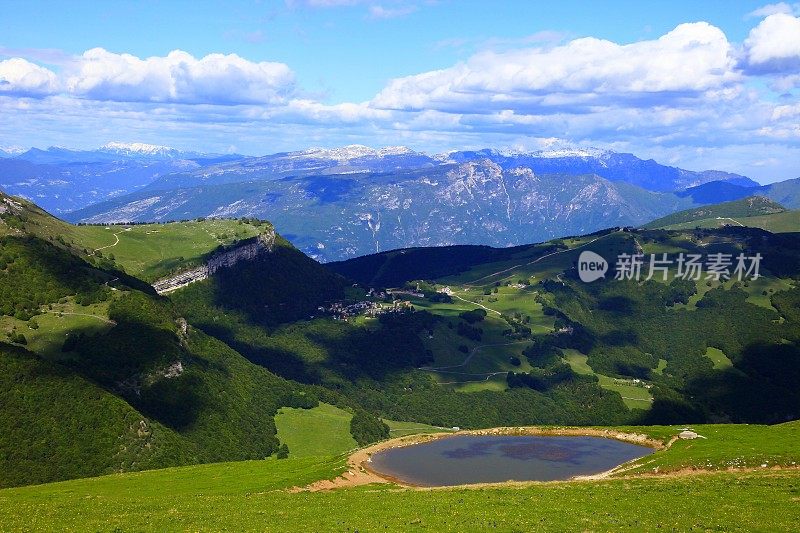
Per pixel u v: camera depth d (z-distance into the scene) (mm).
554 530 80375
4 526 84688
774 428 148375
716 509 89375
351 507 99750
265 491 123500
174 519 90938
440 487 122688
